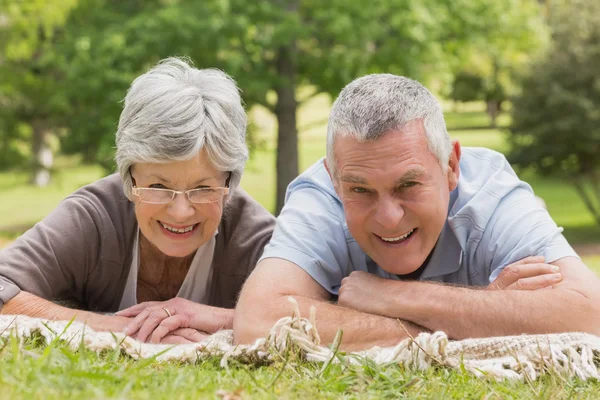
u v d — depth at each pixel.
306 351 3.41
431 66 21.17
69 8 23.33
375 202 3.86
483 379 3.21
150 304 4.39
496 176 4.43
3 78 24.30
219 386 2.82
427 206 3.86
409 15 19.58
